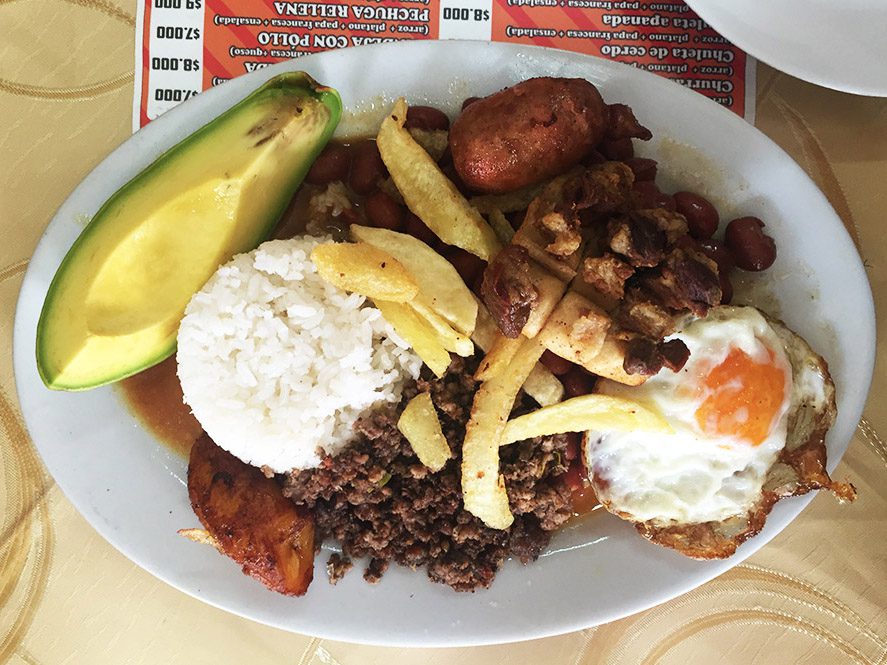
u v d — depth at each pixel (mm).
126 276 290
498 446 300
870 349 311
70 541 343
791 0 305
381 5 331
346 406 312
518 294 269
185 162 281
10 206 336
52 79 335
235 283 297
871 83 302
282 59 331
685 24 331
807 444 306
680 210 306
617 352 283
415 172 293
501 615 317
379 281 285
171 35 331
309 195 320
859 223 333
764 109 332
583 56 306
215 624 346
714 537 309
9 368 338
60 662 343
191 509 322
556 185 288
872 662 337
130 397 324
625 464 310
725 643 344
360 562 322
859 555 337
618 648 346
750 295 318
